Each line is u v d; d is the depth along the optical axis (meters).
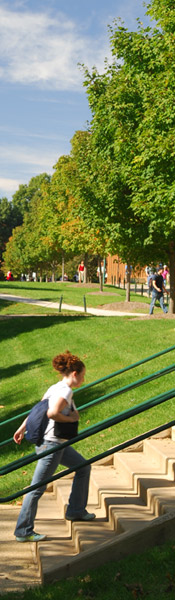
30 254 82.25
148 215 20.33
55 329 20.86
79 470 6.33
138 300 35.62
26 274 102.88
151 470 7.17
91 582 4.93
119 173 22.59
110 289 44.72
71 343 18.05
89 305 32.25
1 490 8.57
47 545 6.06
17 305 32.00
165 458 7.02
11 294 38.47
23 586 5.44
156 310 28.94
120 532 5.72
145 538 5.32
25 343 20.03
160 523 5.33
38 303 33.16
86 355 15.84
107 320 21.03
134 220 23.55
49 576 5.29
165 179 19.36
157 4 19.97
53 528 6.63
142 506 6.28
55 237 49.06
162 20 19.62
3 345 20.59
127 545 5.31
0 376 16.36
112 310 29.92
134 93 21.64
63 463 6.27
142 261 25.86
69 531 6.50
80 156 26.50
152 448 7.73
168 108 18.22
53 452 5.79
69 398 5.95
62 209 45.62
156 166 19.19
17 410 12.48
